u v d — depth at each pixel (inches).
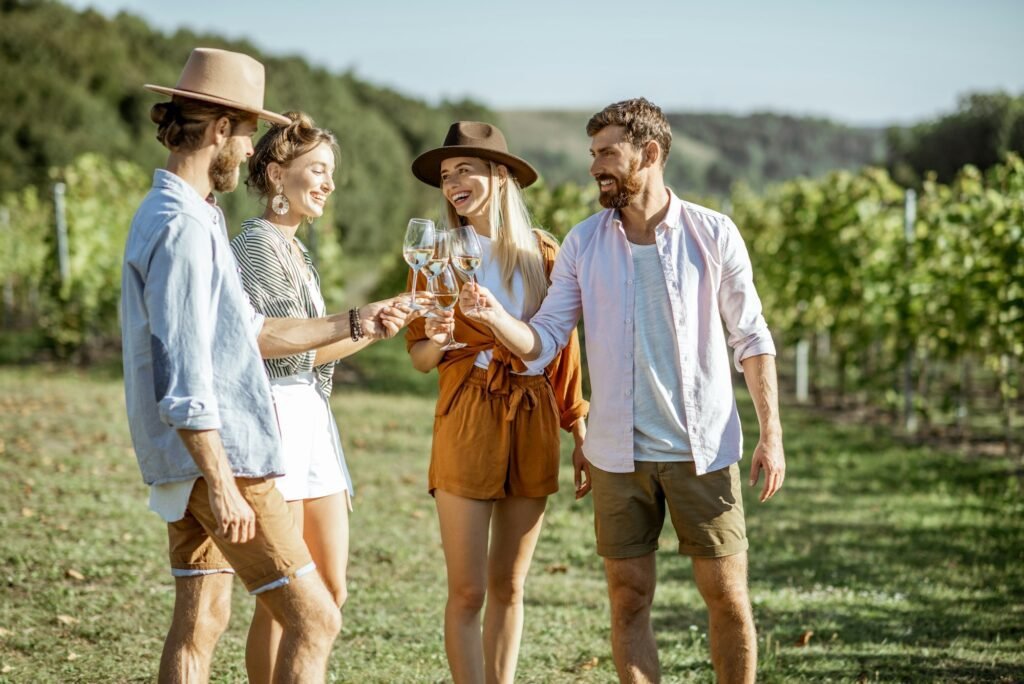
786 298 493.0
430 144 2082.9
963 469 318.3
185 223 98.3
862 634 170.4
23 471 284.4
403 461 325.1
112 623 167.5
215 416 97.0
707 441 121.0
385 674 148.9
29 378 495.8
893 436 385.7
